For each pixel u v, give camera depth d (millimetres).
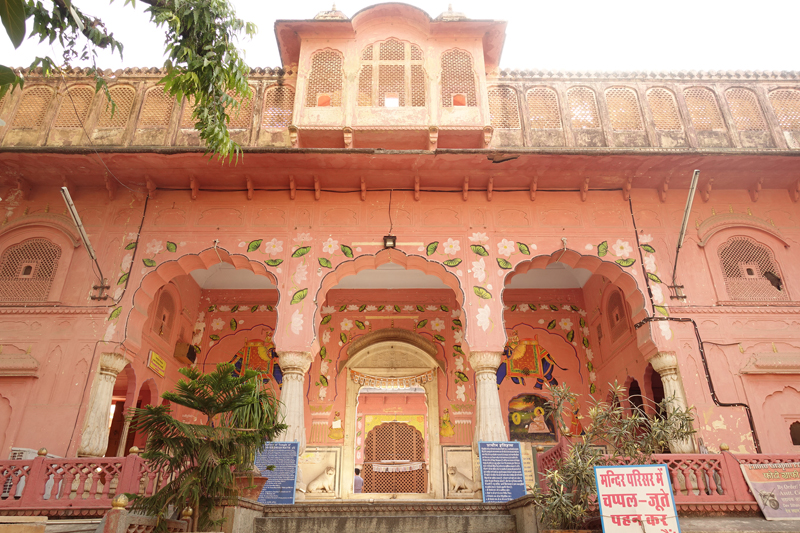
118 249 6676
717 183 6992
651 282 6566
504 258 6703
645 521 3619
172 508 4223
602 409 4773
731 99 7309
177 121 6996
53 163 6535
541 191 7035
